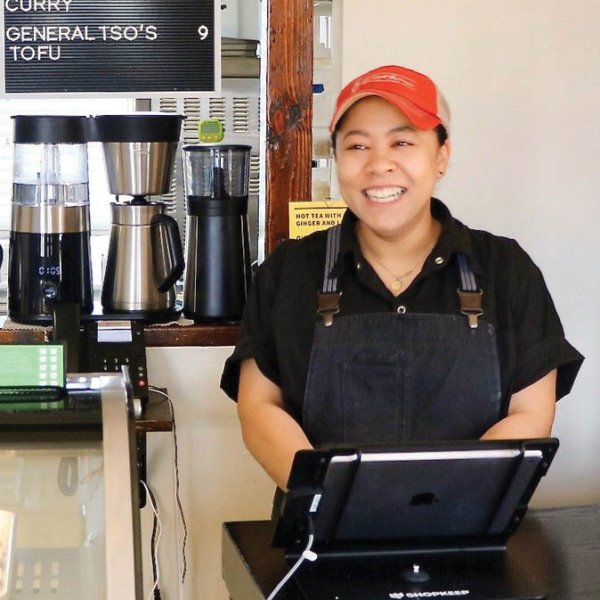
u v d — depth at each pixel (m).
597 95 2.99
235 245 2.62
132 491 1.35
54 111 3.51
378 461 1.42
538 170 3.00
